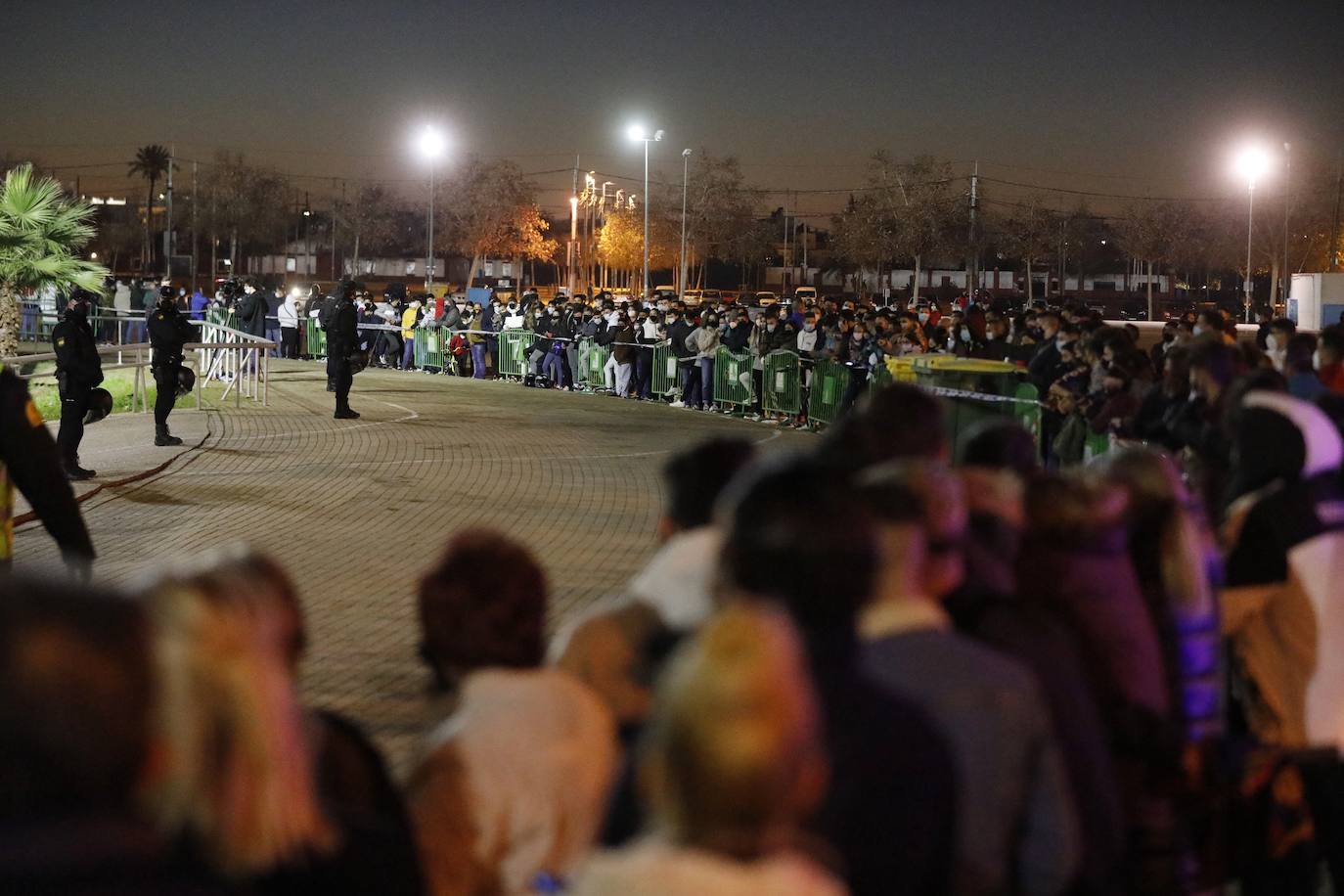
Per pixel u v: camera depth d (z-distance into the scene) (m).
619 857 1.78
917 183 74.06
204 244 111.75
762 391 22.58
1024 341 16.06
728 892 1.68
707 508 3.45
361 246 100.38
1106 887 2.97
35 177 23.50
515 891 2.94
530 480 15.23
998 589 3.26
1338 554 4.18
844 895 2.11
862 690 2.49
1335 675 4.18
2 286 22.89
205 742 1.68
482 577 3.01
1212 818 3.79
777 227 102.88
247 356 23.56
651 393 26.08
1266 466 4.35
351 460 16.45
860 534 2.51
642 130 56.16
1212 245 86.06
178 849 1.63
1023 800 2.77
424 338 32.44
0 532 5.24
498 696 2.99
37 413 5.20
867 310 22.95
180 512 12.66
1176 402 8.72
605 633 3.33
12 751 1.44
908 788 2.46
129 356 27.73
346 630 8.51
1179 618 3.75
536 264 103.38
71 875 1.48
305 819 1.88
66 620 1.48
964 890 2.66
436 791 2.92
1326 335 8.39
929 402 3.82
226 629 1.80
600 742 3.04
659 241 82.50
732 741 1.67
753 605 1.86
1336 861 4.23
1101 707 3.44
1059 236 86.69
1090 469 4.14
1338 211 70.81
